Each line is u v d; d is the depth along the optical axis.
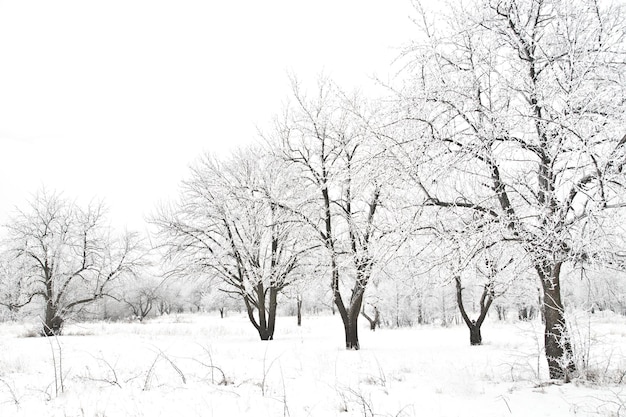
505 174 8.73
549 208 7.90
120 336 22.53
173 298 78.00
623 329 22.28
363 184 9.98
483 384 8.37
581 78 7.84
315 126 17.47
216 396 6.99
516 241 8.48
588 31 8.33
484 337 22.67
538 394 7.17
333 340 21.09
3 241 31.38
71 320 32.69
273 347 15.64
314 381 8.52
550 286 8.34
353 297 16.17
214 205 22.58
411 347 17.08
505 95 8.87
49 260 30.95
